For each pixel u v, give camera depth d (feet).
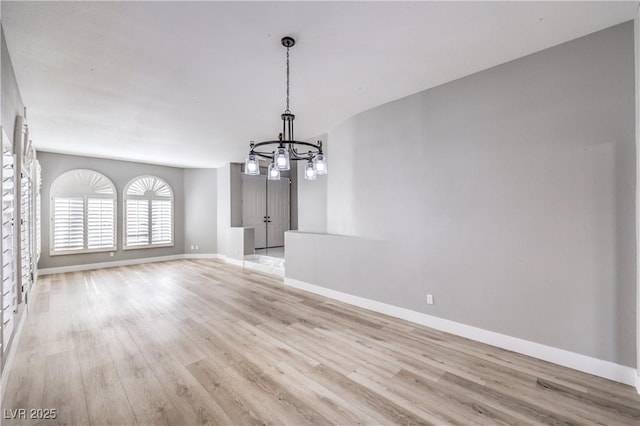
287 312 12.41
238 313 12.29
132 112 12.59
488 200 9.30
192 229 26.55
